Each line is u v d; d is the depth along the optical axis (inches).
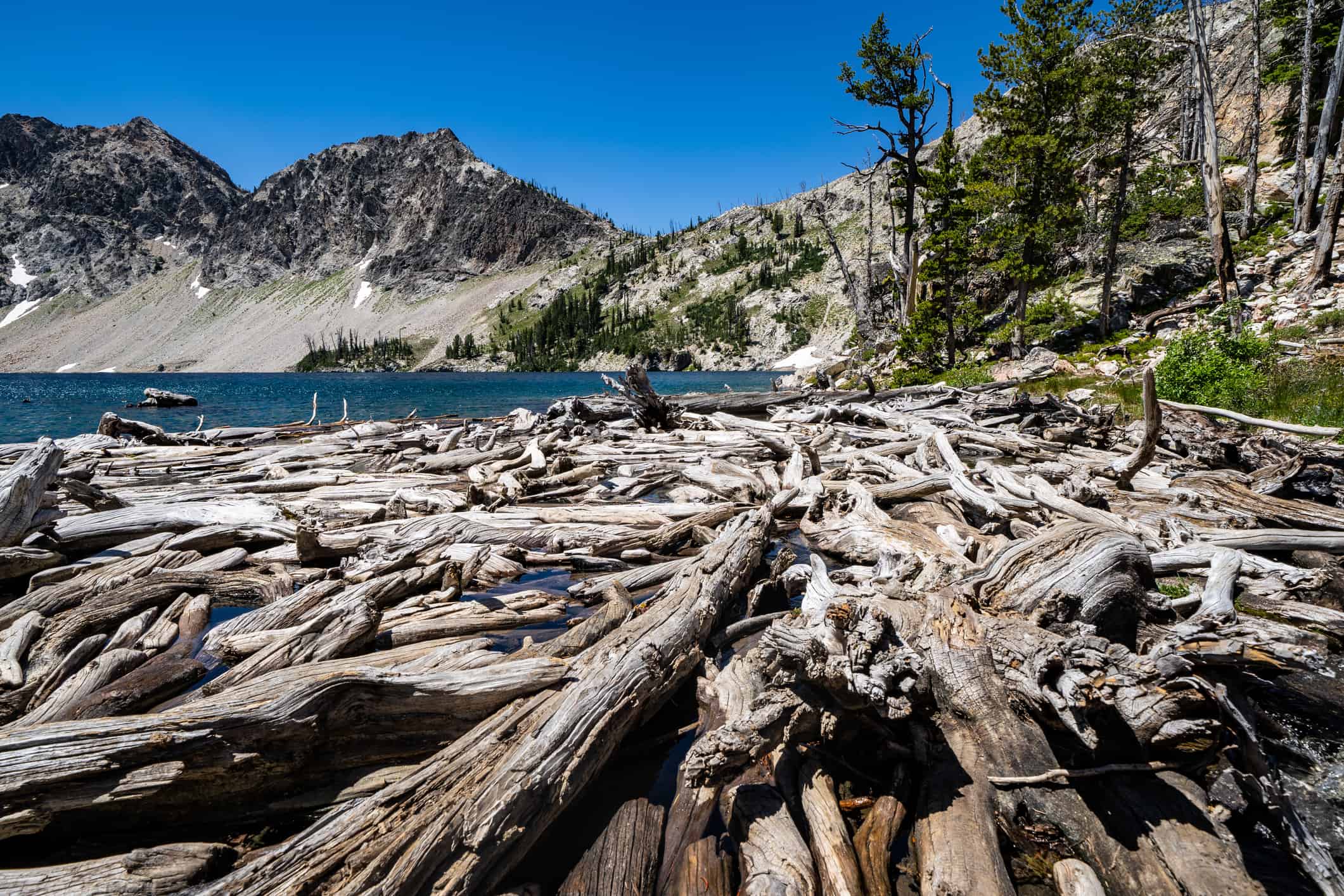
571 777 143.7
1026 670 151.0
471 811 126.0
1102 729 151.6
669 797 156.7
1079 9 1124.5
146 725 133.9
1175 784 138.9
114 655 199.3
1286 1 1327.5
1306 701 176.9
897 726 157.0
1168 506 346.3
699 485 468.1
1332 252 963.3
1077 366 1043.9
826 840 128.6
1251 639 180.1
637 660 179.0
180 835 138.2
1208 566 252.1
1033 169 1203.9
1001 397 810.2
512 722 155.4
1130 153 1285.7
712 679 202.8
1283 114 1445.6
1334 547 273.1
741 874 126.6
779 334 6875.0
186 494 419.8
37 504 289.4
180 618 246.5
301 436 773.9
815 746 161.0
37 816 124.5
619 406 834.8
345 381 4119.1
